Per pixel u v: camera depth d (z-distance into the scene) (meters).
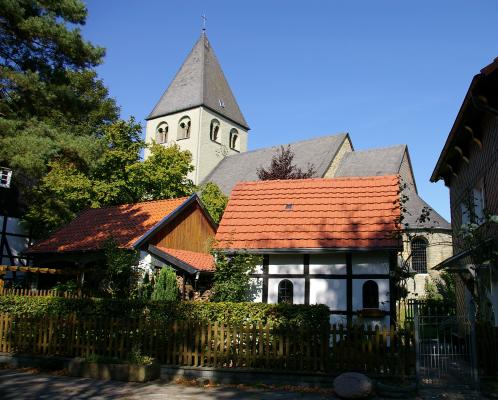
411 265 31.50
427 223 31.41
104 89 37.66
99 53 18.17
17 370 11.88
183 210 23.55
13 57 17.41
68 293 19.34
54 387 9.92
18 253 26.73
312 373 10.32
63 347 12.20
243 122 56.62
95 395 9.28
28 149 15.01
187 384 10.52
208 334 11.09
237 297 14.38
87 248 21.30
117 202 30.69
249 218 16.11
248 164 47.16
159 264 21.30
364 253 14.05
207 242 22.22
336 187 16.81
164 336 11.47
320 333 10.48
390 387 9.35
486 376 10.21
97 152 17.23
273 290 14.49
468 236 12.83
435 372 11.17
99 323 11.93
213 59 56.22
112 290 19.38
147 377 10.69
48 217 25.39
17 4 15.91
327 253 14.23
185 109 52.12
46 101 17.14
